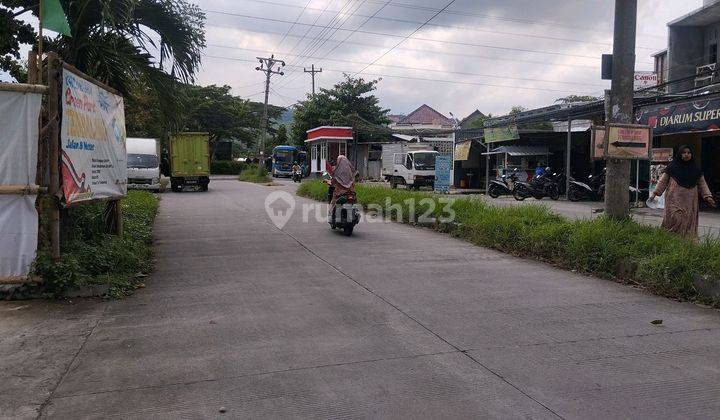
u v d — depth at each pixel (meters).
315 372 4.25
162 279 7.46
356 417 3.54
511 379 4.12
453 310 5.94
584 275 7.73
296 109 51.44
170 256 9.13
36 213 6.30
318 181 23.36
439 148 38.34
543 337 5.06
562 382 4.07
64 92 6.46
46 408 3.69
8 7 9.42
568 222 9.48
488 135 25.58
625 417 3.54
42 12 6.48
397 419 3.52
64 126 6.47
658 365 4.39
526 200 22.38
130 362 4.48
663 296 6.57
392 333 5.17
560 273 7.86
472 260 8.84
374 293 6.68
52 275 6.27
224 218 14.55
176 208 17.50
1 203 6.22
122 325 5.44
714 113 14.42
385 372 4.25
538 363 4.43
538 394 3.87
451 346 4.82
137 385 4.04
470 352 4.67
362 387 3.98
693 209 8.11
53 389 3.99
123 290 6.64
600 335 5.12
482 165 31.58
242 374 4.22
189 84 10.44
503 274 7.78
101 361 4.50
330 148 41.09
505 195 25.45
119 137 9.13
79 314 5.80
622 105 9.05
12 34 9.86
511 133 24.06
